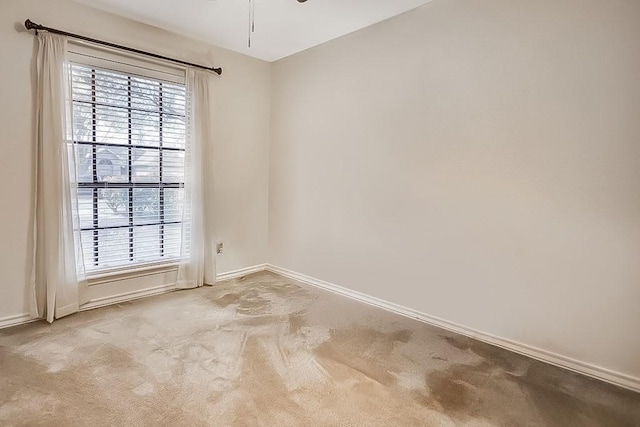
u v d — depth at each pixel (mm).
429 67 2691
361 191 3236
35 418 1616
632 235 1933
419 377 2037
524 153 2268
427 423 1657
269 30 3172
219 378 1976
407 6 2723
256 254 4164
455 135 2580
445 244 2691
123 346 2307
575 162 2086
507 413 1741
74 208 2727
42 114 2521
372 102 3090
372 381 1985
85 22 2738
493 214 2426
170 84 3260
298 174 3816
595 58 1991
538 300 2268
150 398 1784
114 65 2914
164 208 3336
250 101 3895
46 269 2598
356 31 3166
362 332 2621
